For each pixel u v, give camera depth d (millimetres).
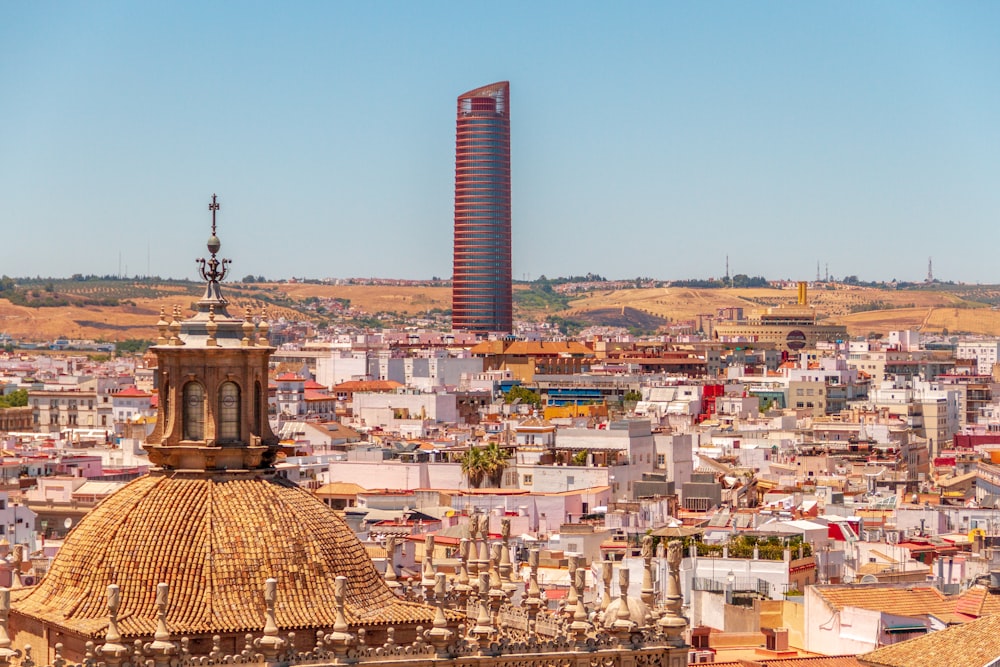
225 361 180750
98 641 166375
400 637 178625
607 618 187250
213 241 186000
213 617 171125
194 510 177125
